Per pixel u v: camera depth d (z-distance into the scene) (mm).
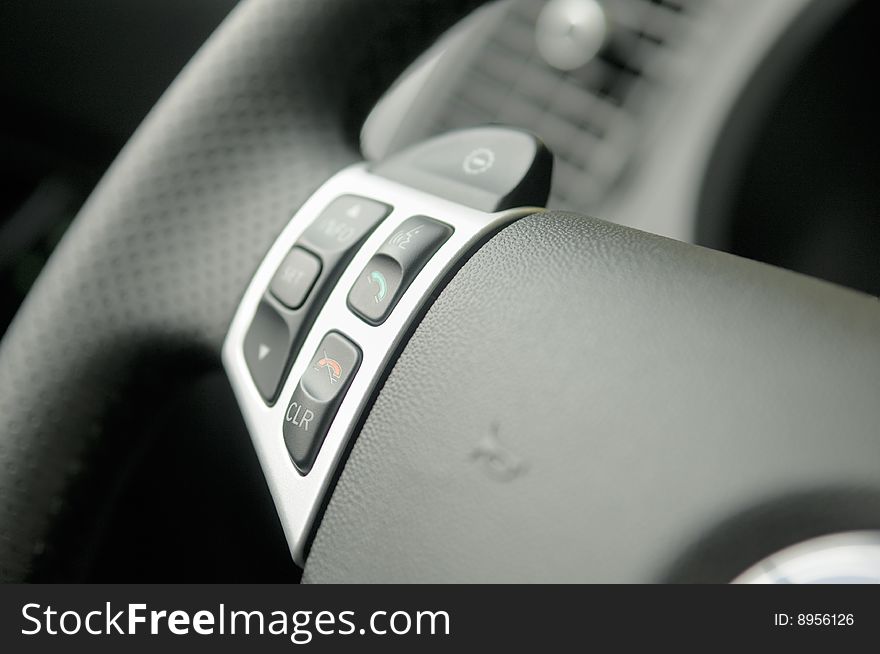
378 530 351
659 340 335
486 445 338
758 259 863
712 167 821
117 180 505
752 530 293
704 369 323
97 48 1172
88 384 478
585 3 838
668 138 829
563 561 309
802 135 821
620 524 306
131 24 1150
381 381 387
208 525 532
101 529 493
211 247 479
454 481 339
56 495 472
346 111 521
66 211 1272
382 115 888
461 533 330
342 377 396
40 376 479
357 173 476
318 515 386
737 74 811
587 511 312
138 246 486
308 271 436
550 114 858
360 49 518
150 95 1198
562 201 850
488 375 352
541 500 320
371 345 395
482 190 430
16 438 471
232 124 500
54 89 1206
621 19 836
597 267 365
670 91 831
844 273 864
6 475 466
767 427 303
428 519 339
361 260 425
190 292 476
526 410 337
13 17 1156
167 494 520
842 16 777
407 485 350
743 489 295
